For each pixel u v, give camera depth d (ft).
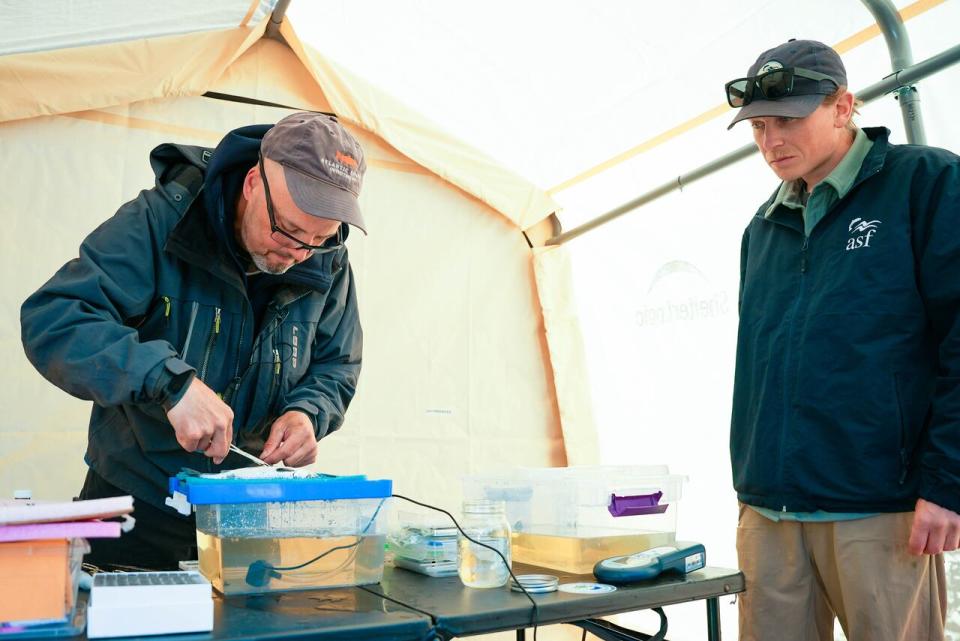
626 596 3.74
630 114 8.62
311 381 5.51
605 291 10.05
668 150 8.80
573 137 9.36
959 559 5.80
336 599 3.47
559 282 10.47
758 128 5.08
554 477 4.70
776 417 4.97
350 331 5.89
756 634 5.05
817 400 4.71
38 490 7.54
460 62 8.58
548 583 3.86
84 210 7.91
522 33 7.97
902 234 4.61
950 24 6.13
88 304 4.36
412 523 4.60
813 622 4.96
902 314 4.54
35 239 7.70
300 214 4.40
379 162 9.61
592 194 10.02
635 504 4.59
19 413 7.54
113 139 8.11
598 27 7.64
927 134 6.29
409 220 9.73
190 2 7.64
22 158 7.73
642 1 7.16
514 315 10.29
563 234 10.41
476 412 9.84
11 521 2.63
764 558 5.08
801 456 4.74
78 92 7.67
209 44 8.07
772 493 4.89
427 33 8.21
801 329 4.91
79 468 7.73
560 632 9.77
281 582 3.62
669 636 8.81
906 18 6.33
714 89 7.81
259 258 4.89
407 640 3.03
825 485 4.62
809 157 4.90
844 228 4.85
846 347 4.64
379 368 9.32
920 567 4.42
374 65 8.84
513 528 4.83
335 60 8.81
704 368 8.63
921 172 4.63
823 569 4.82
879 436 4.49
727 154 7.96
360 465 9.07
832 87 4.82
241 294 5.14
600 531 4.44
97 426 5.20
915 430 4.48
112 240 4.65
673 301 9.00
